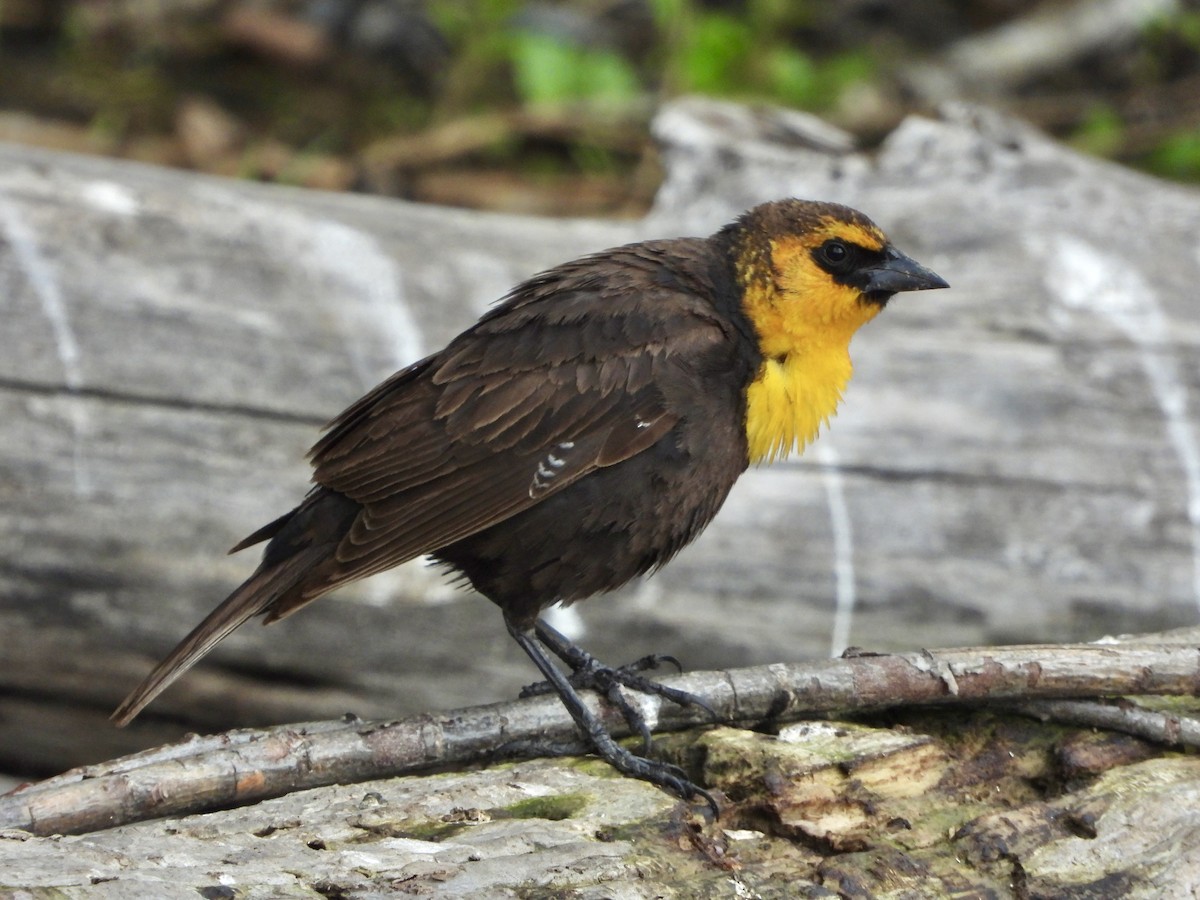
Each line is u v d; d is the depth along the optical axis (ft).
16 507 34.37
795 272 27.91
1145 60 66.28
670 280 28.45
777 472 36.27
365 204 40.09
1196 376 37.70
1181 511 36.50
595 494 26.96
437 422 27.17
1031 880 21.94
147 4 64.95
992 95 64.54
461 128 59.57
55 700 35.78
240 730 25.95
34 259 35.94
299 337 36.60
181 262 36.73
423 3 65.41
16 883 19.67
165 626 34.91
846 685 25.35
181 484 34.99
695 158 43.80
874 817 23.52
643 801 23.77
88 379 35.22
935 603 35.94
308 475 35.47
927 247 39.91
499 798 23.86
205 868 20.88
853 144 45.11
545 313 27.68
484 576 27.66
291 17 64.59
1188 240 39.75
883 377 37.19
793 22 64.18
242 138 59.72
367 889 20.48
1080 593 36.04
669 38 60.49
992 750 25.16
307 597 26.27
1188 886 21.63
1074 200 40.34
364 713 36.01
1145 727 25.08
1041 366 37.50
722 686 25.67
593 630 35.65
